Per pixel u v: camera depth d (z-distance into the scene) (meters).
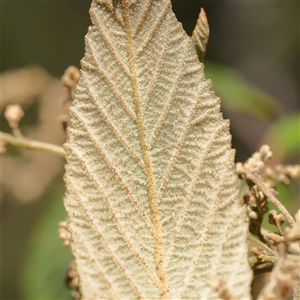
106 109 0.18
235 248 0.17
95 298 0.17
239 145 0.63
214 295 0.17
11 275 0.62
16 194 0.43
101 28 0.18
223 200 0.18
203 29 0.19
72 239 0.18
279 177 0.23
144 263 0.18
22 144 0.25
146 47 0.18
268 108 0.42
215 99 0.18
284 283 0.16
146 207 0.18
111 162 0.18
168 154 0.18
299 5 0.76
